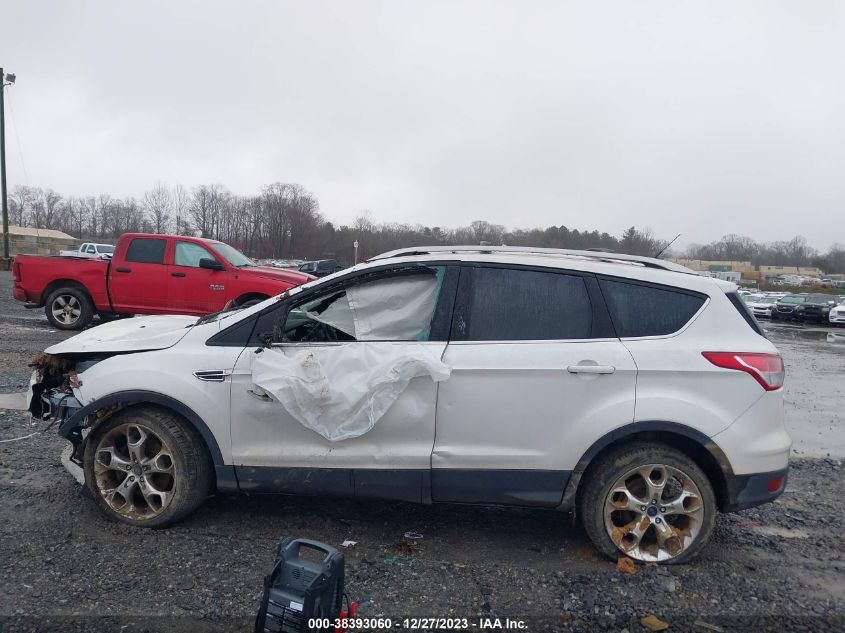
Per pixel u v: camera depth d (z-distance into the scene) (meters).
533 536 4.04
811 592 3.46
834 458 6.22
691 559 3.69
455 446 3.67
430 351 3.67
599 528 3.65
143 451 3.87
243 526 3.98
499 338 3.72
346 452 3.72
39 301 11.62
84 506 4.14
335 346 3.78
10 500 4.18
